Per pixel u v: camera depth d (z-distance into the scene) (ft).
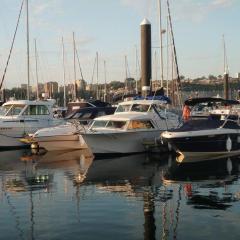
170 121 79.30
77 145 80.69
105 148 73.36
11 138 85.61
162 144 75.15
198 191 44.55
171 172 56.44
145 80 106.73
